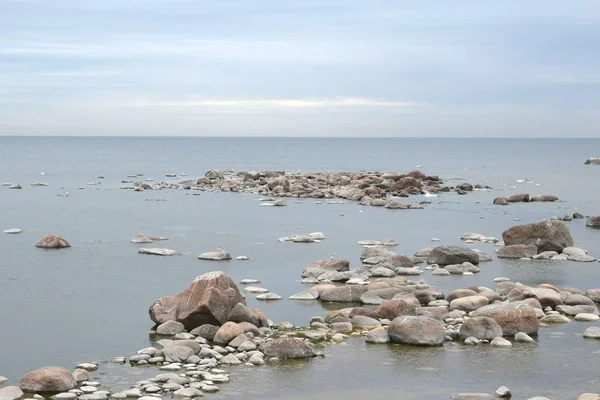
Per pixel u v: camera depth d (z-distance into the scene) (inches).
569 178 3476.9
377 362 689.6
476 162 5354.3
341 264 1093.8
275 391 611.2
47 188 2610.7
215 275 810.2
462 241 1449.3
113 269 1115.9
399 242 1424.7
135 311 868.6
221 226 1624.0
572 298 911.7
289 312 876.6
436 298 939.3
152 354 698.8
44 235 1453.0
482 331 762.2
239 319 780.0
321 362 689.6
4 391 591.2
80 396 589.6
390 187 2613.2
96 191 2504.9
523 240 1320.1
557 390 617.6
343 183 2721.5
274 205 2092.8
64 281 1027.9
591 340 766.5
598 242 1459.2
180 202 2155.5
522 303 802.2
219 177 3041.3
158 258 1214.3
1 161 4877.0
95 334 773.3
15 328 794.2
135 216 1792.6
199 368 665.6
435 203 2218.3
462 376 650.8
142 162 5034.5
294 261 1200.2
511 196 2358.5
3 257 1206.9
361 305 916.6
